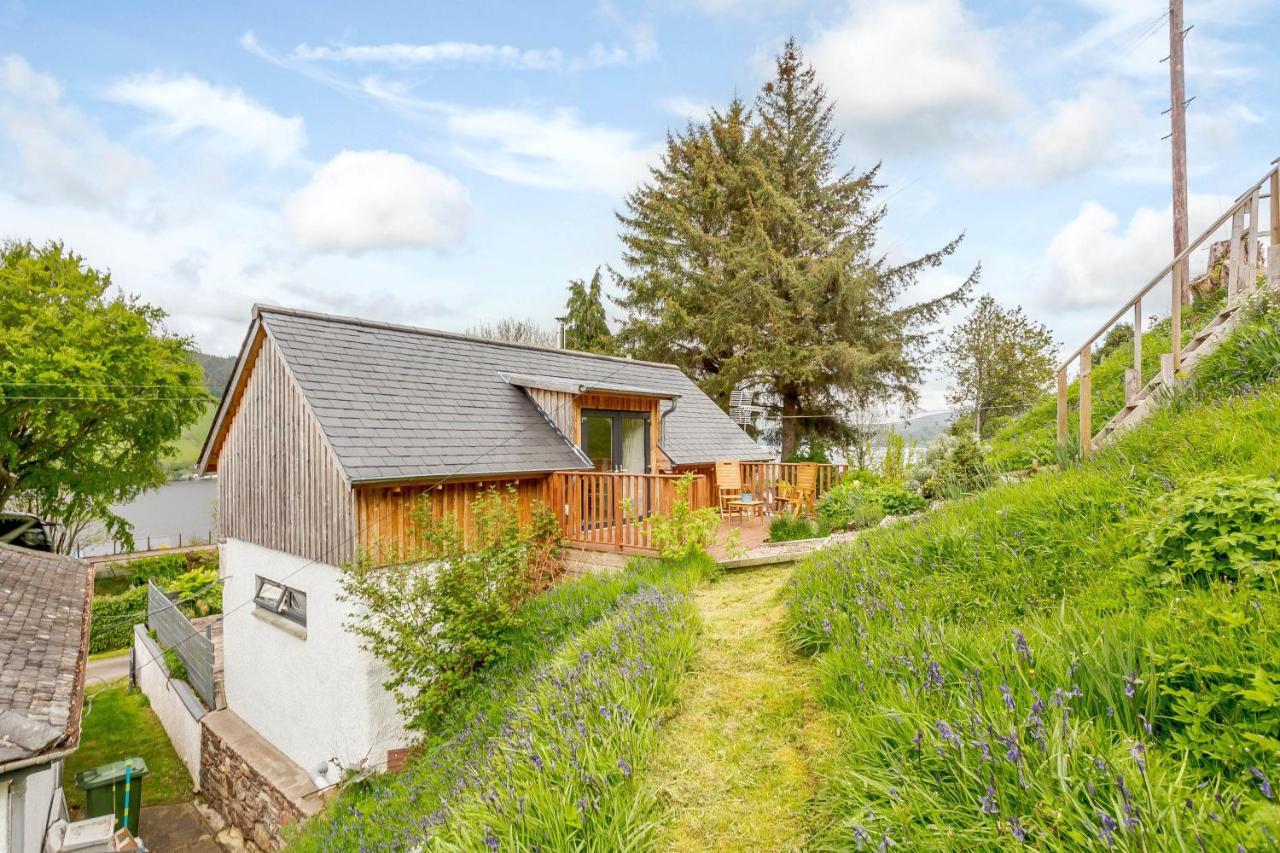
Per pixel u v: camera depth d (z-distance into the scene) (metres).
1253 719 2.14
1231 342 6.43
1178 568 3.13
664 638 4.84
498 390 11.73
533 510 9.89
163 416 22.70
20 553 10.79
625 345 28.73
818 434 25.72
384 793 6.25
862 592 4.51
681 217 26.05
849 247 23.84
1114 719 2.37
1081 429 6.62
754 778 3.22
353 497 8.17
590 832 2.78
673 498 9.41
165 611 13.65
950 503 6.36
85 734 12.44
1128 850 1.73
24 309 19.97
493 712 5.69
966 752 2.33
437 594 7.37
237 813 9.34
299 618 9.54
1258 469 3.73
